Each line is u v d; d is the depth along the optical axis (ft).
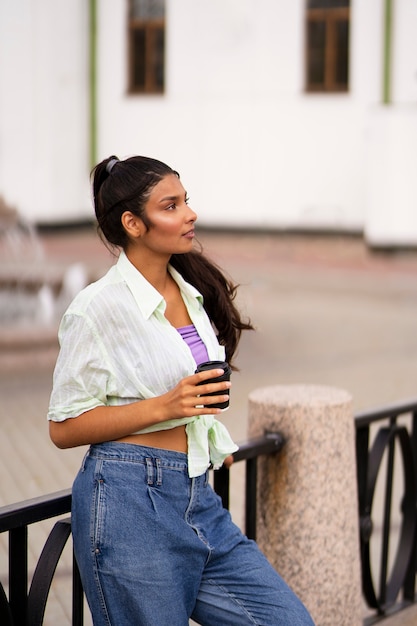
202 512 10.34
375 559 20.18
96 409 9.72
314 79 81.92
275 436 13.33
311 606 13.69
